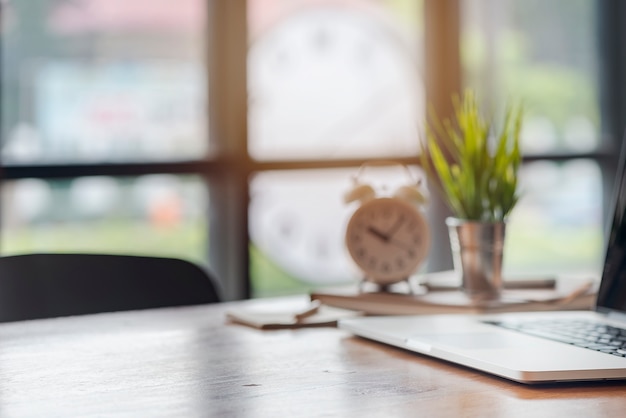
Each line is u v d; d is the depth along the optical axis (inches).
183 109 134.3
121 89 130.3
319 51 144.7
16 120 124.3
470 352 42.0
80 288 68.3
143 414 34.4
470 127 60.6
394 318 53.8
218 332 54.4
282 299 70.0
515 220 163.8
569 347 43.0
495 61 159.9
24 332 54.3
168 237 134.2
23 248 125.0
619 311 51.1
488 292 60.1
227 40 136.0
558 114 167.2
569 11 167.5
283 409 35.2
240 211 137.6
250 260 139.7
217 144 137.0
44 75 125.8
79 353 47.4
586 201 169.6
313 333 53.9
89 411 34.9
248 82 137.8
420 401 36.4
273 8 140.2
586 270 169.5
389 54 150.1
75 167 125.8
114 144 130.3
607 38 171.0
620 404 35.4
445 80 153.2
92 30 128.2
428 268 151.0
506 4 160.7
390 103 150.4
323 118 145.6
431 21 152.6
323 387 39.1
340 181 146.6
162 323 58.0
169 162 131.6
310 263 145.5
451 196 61.1
